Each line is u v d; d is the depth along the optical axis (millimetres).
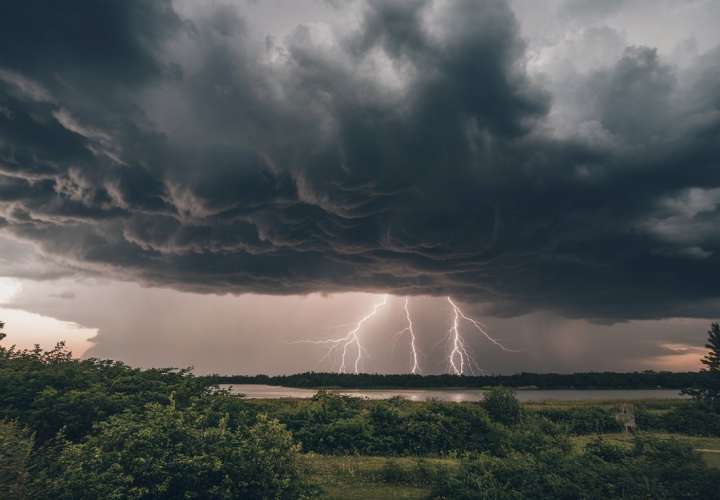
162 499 8078
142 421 9133
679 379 92250
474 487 10969
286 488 8711
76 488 7523
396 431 18719
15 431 8289
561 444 16219
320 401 22422
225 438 8891
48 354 13719
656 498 9875
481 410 20297
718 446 18531
